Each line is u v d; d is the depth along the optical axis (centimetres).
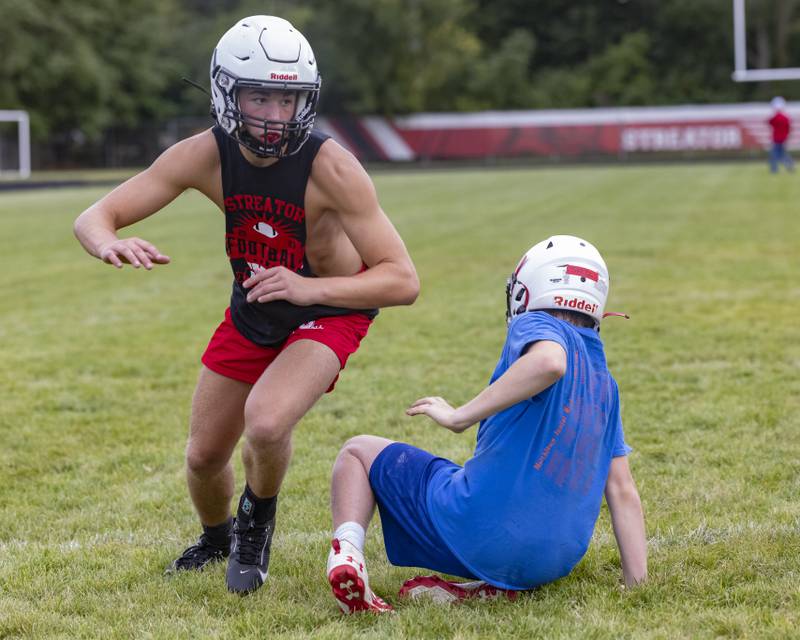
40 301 3684
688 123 15175
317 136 1217
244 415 1295
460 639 1091
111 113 17212
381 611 1175
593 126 15525
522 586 1195
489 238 5344
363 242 1212
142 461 1892
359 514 1191
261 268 1265
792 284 3647
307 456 1872
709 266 4125
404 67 17112
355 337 1270
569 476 1143
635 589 1204
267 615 1184
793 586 1216
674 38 18900
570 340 1151
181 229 6219
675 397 2203
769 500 1562
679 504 1559
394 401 2230
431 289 3756
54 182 11969
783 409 2086
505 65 18425
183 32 18638
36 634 1162
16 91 16038
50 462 1892
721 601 1189
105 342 2939
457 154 16188
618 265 4203
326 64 16912
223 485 1355
